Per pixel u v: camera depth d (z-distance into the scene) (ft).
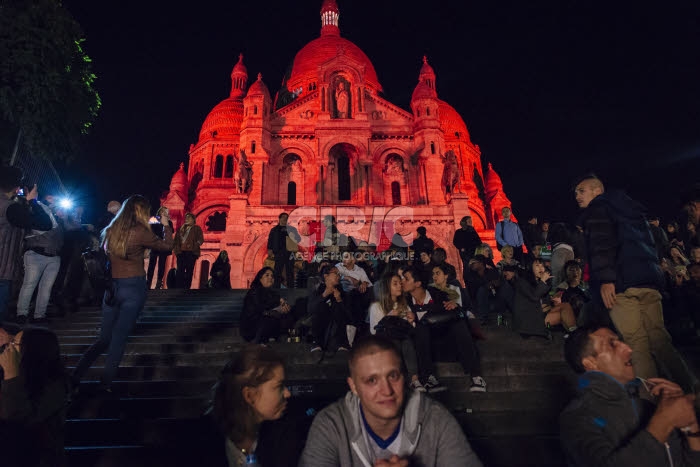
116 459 18.35
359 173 129.39
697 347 28.81
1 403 13.26
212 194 182.39
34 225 29.48
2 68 48.67
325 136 132.26
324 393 24.38
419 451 10.82
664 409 10.30
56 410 14.20
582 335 12.40
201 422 20.45
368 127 134.00
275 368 11.27
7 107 47.50
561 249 39.09
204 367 26.61
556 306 32.68
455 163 123.54
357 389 10.48
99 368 26.32
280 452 10.93
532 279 37.17
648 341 16.97
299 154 133.49
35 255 32.63
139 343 30.22
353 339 28.76
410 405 11.05
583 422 11.01
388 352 10.41
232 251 112.06
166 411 21.97
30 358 13.92
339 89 139.64
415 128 136.46
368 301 33.68
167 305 44.06
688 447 10.39
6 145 48.42
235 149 193.57
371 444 10.89
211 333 34.63
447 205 118.83
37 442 13.79
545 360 29.07
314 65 188.75
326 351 27.91
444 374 26.71
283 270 52.75
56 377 14.49
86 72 59.77
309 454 10.89
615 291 17.51
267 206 116.78
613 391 11.37
